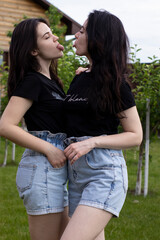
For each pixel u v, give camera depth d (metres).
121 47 2.22
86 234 2.01
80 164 2.18
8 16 13.42
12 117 2.18
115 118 2.23
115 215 2.11
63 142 2.34
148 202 5.44
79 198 2.24
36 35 2.36
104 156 2.14
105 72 2.14
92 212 2.04
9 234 3.97
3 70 8.44
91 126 2.19
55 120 2.34
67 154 2.14
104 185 2.09
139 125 2.19
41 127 2.29
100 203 2.05
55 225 2.31
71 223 2.04
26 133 2.20
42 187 2.22
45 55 2.40
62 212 2.36
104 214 2.07
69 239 1.98
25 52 2.34
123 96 2.14
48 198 2.24
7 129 2.17
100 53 2.19
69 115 2.26
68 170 2.31
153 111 5.95
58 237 2.40
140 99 6.08
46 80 2.35
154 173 7.76
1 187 6.13
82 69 2.46
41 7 13.98
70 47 7.00
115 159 2.16
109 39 2.19
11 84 2.37
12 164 8.51
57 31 10.79
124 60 2.23
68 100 2.28
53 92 2.34
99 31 2.19
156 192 6.20
